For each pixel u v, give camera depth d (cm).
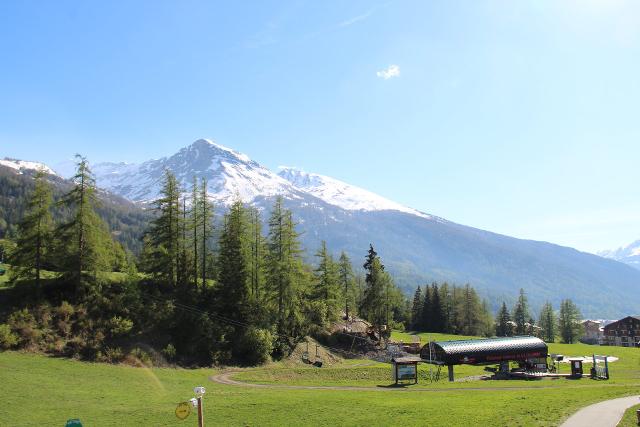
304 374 6394
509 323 16400
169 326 6769
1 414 3594
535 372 6125
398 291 15188
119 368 5541
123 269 8844
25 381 4447
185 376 5759
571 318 15538
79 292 6538
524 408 3244
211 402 4069
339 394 4431
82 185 6538
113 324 6291
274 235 7988
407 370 5525
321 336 8794
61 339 5800
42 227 6388
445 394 4284
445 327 14625
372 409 3591
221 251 7938
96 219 6694
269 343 7119
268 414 3581
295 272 8125
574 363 5625
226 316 7519
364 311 10331
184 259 7781
